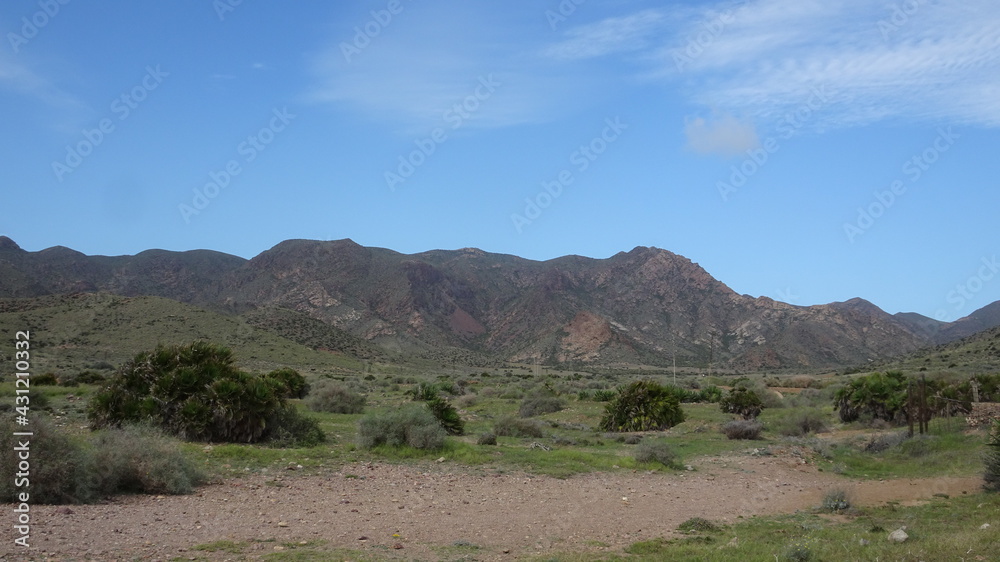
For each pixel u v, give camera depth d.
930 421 27.19
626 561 10.02
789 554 9.90
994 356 78.06
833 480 19.06
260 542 10.38
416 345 168.62
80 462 13.00
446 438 22.23
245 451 18.31
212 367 21.53
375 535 11.31
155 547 9.80
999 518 12.88
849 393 33.41
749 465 21.22
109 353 73.12
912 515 14.05
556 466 19.31
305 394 44.78
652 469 19.70
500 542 11.28
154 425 20.11
